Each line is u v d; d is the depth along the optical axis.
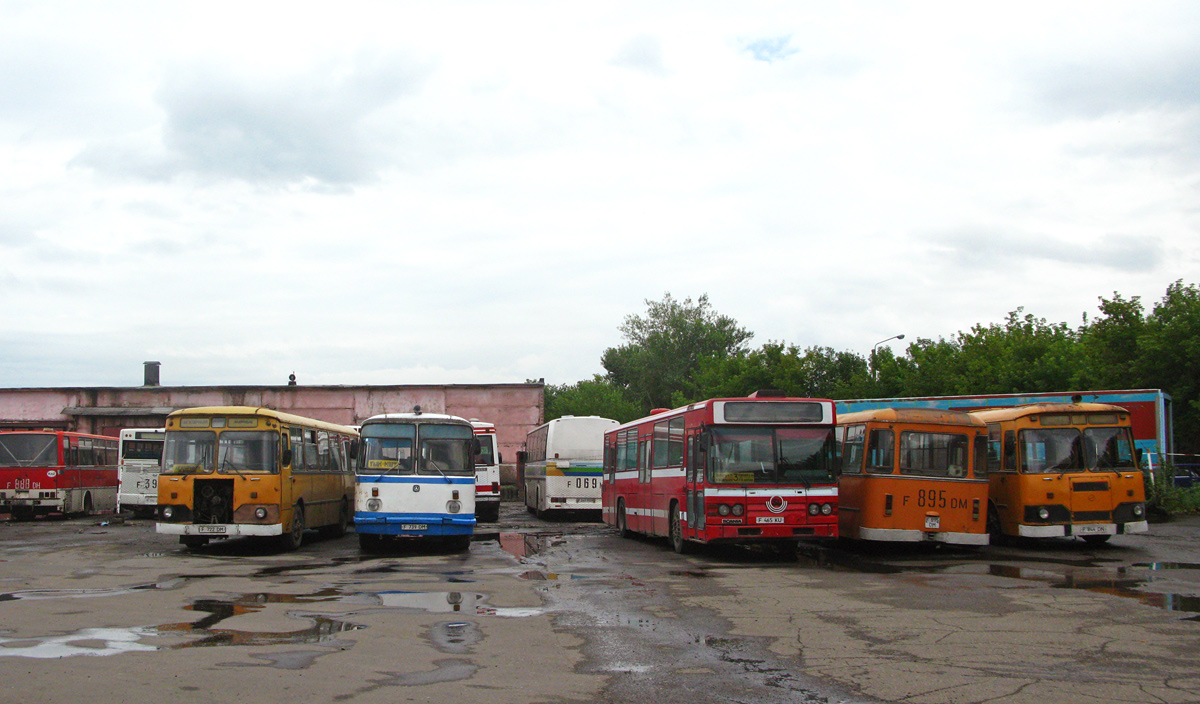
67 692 6.93
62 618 10.34
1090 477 18.33
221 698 6.79
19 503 33.12
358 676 7.50
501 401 51.47
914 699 6.87
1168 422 30.52
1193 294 37.12
